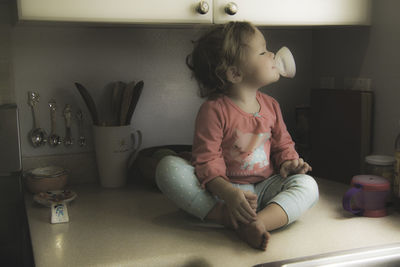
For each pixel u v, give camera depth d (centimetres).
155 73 167
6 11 148
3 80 151
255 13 135
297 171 132
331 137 164
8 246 152
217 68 127
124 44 162
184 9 128
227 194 114
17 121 145
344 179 161
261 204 132
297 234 115
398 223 122
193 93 174
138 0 124
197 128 128
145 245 109
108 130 154
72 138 162
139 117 168
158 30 165
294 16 139
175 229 120
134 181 167
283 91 186
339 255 100
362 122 153
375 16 151
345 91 157
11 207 150
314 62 185
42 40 153
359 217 127
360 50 159
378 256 101
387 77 149
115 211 135
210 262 103
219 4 131
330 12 144
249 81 128
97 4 121
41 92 155
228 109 128
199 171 122
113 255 103
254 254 104
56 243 111
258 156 131
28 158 156
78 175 163
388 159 141
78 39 157
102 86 162
